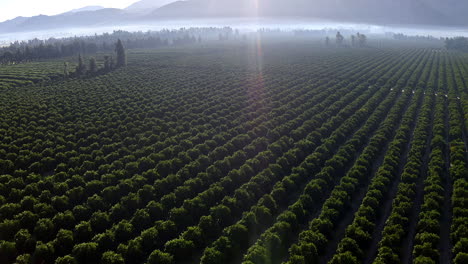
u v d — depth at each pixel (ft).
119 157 179.22
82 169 163.02
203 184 151.43
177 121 235.61
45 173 167.53
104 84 371.35
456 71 418.51
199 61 564.71
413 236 121.70
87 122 233.76
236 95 310.04
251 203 139.13
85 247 106.42
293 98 303.68
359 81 377.71
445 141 198.18
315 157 170.71
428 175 156.15
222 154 181.27
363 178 155.12
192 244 110.83
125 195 142.61
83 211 127.54
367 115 252.42
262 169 168.45
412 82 354.54
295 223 122.83
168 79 397.80
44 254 104.99
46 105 269.44
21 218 119.85
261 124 220.43
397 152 177.06
